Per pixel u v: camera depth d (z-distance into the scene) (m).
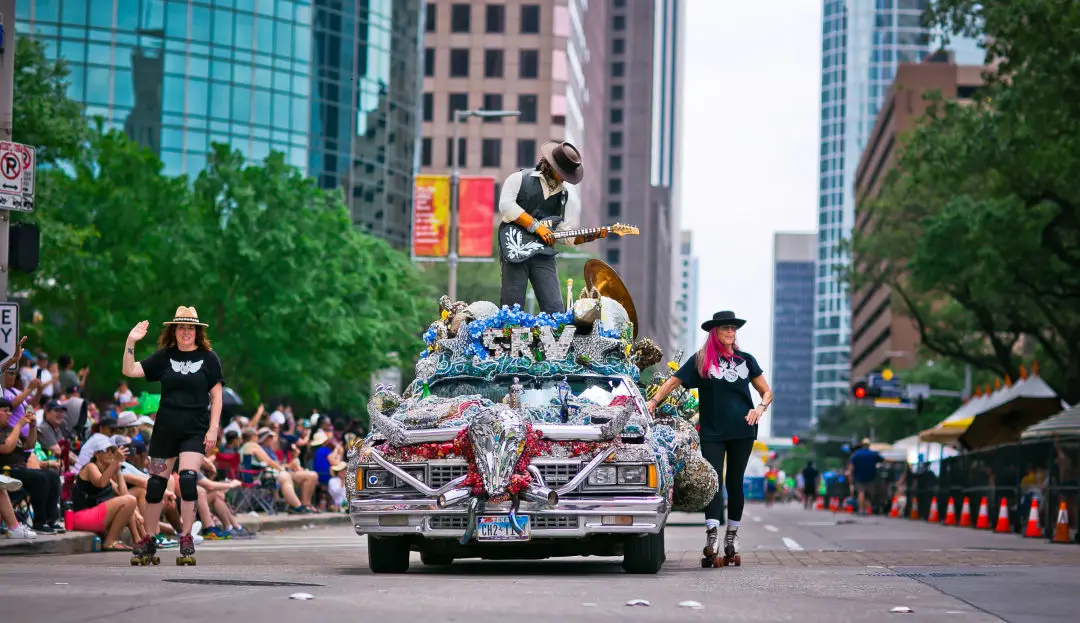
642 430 12.85
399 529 12.49
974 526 35.22
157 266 55.22
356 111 93.62
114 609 8.49
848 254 67.19
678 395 15.25
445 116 136.50
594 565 14.86
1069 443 25.73
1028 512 28.52
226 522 23.33
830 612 9.28
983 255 46.22
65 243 47.97
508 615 8.63
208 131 84.69
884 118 185.50
